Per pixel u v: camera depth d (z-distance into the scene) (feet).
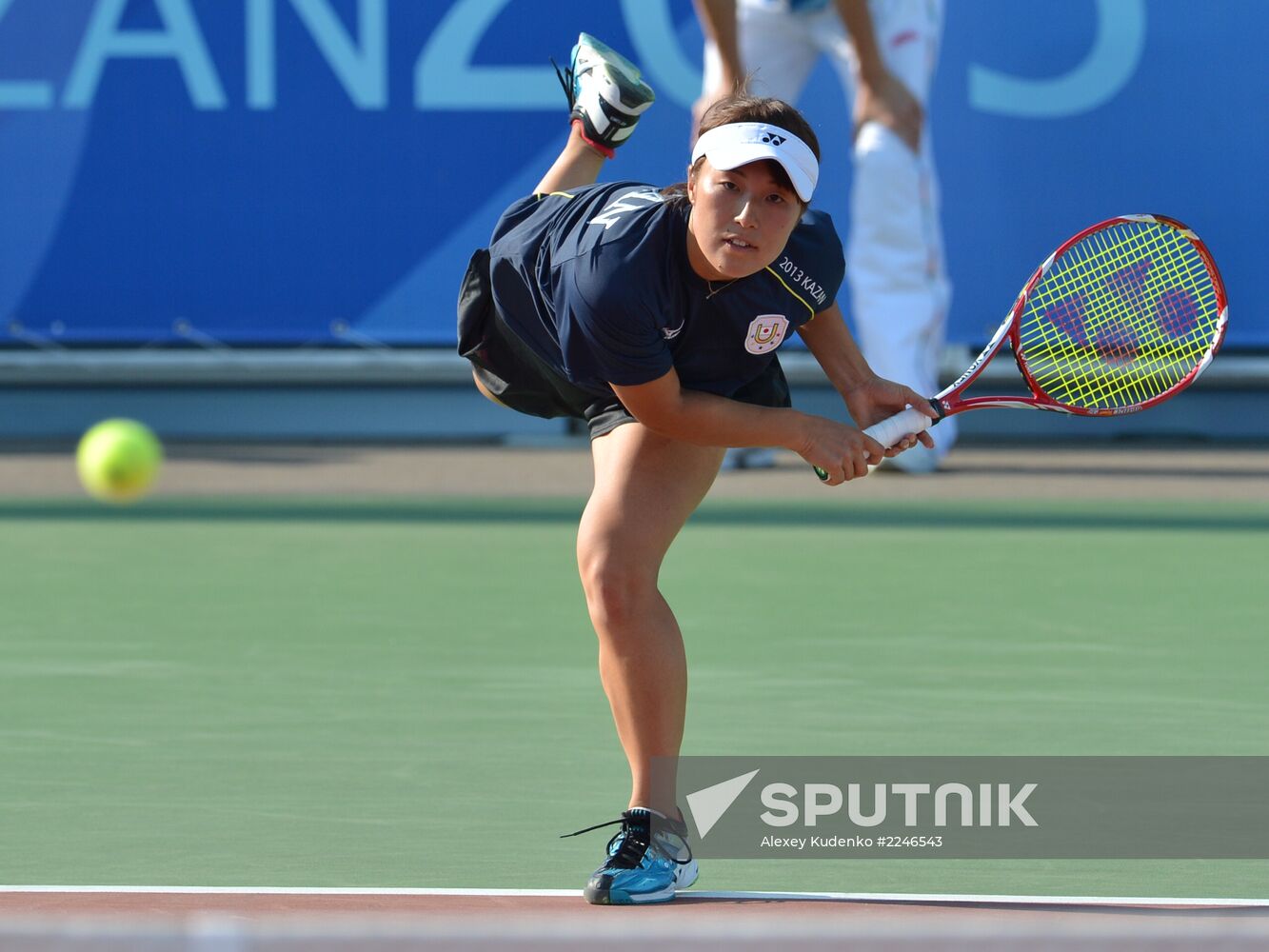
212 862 45.24
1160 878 43.75
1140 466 157.58
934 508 129.18
